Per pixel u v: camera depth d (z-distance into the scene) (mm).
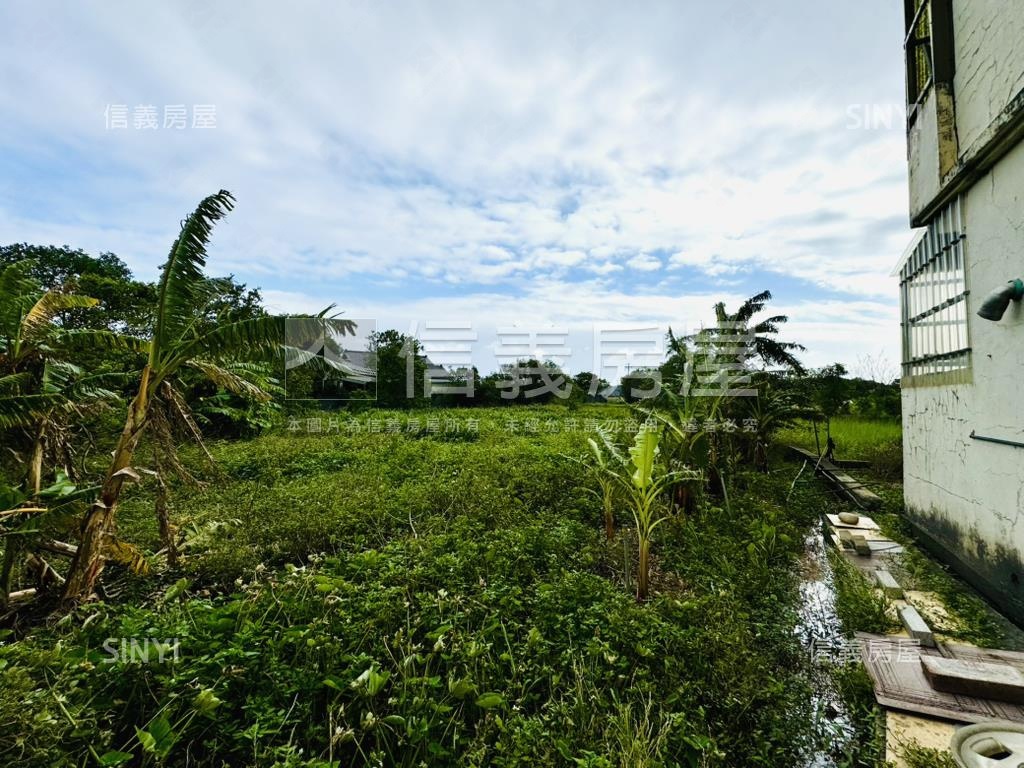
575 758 2012
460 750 2266
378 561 3900
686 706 2473
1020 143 3328
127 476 3416
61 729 1883
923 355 4898
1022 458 3359
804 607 3748
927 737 2318
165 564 4016
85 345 3736
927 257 4766
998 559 3619
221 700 2211
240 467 7695
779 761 2260
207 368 3998
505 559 3945
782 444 9930
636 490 3859
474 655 2680
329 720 2209
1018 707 2457
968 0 3881
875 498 6301
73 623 3021
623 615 3145
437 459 8000
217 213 3523
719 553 4441
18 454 3668
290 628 2762
